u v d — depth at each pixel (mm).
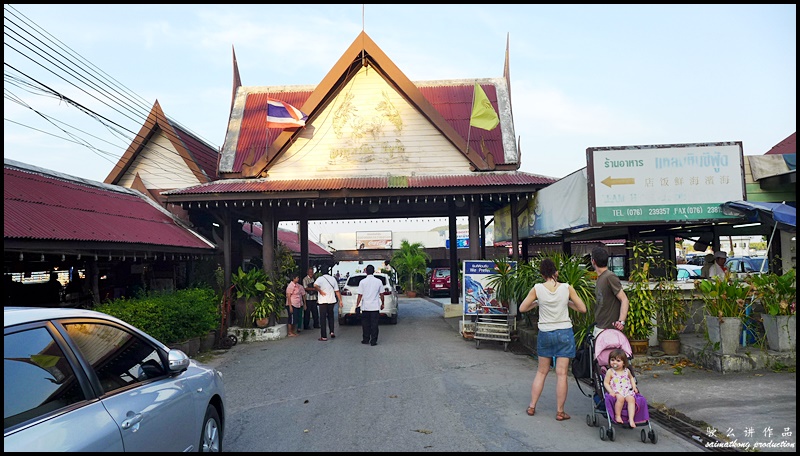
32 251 8148
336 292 14641
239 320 15250
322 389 8641
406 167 16891
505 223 18734
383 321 18734
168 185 18688
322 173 16891
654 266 10820
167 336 10945
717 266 11477
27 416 3059
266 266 15961
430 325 17656
